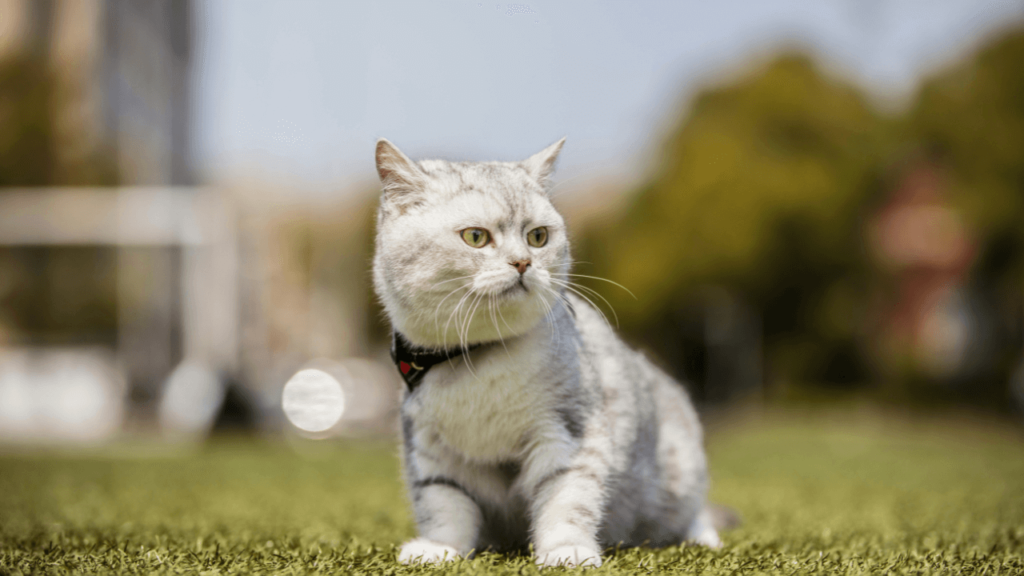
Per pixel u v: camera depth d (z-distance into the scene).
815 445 14.09
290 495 6.79
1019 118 23.48
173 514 5.35
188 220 21.19
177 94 30.39
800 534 4.42
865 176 27.66
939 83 24.47
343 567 3.24
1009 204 23.00
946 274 26.06
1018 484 7.62
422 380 3.74
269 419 17.86
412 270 3.77
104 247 20.16
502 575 3.08
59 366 18.94
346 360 29.59
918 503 6.06
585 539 3.50
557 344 3.70
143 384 20.27
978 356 25.41
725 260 27.34
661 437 4.31
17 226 19.64
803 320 29.95
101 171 22.95
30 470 9.10
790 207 27.22
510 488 3.82
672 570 3.24
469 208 3.76
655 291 28.38
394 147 3.87
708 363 31.36
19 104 22.39
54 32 23.23
